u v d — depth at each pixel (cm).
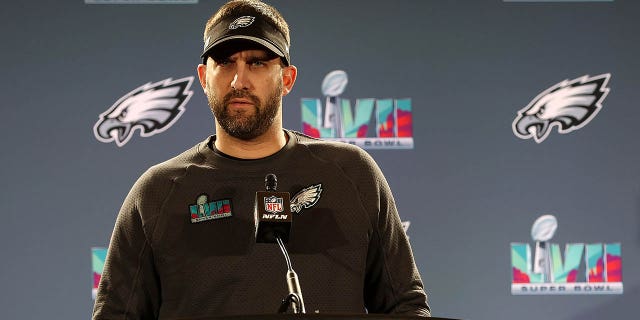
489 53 1400
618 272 1362
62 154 1329
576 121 1388
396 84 1386
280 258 718
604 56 1405
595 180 1380
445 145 1379
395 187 1367
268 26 738
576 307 1355
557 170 1380
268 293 709
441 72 1392
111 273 742
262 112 723
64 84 1343
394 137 1376
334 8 1391
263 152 761
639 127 1390
